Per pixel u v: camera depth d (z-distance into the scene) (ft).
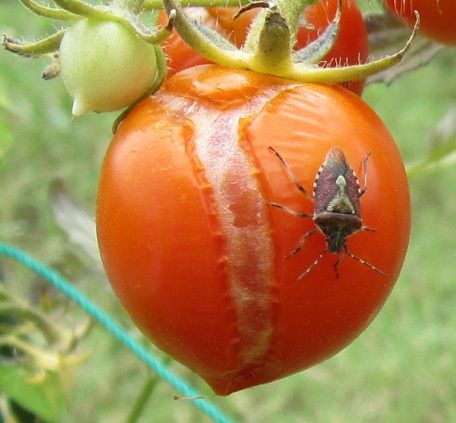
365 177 0.37
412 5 0.46
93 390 1.18
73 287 0.65
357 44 0.45
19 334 0.62
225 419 0.64
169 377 0.63
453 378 1.23
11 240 1.30
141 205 0.36
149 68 0.38
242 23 0.43
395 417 1.20
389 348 1.27
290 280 0.36
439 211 1.48
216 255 0.36
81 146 1.43
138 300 0.37
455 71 1.70
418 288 1.36
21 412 0.63
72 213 0.68
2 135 0.66
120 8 0.38
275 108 0.37
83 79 0.38
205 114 0.37
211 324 0.37
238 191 0.36
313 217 0.35
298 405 1.22
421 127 1.59
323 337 0.38
